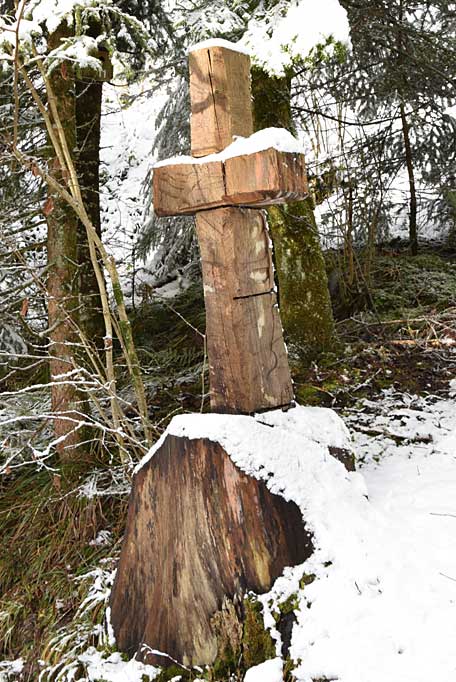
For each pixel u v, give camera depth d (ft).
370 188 21.06
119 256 28.76
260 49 13.26
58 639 9.41
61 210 12.57
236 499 7.68
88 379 12.62
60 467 12.31
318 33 12.82
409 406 13.01
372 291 18.66
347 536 7.95
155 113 39.47
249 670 7.24
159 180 8.50
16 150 10.03
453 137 22.89
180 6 19.29
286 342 15.43
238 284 8.23
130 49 19.69
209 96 8.21
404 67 20.56
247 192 7.74
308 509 8.00
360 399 13.55
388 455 11.27
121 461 11.51
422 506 8.96
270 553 7.65
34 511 11.99
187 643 7.80
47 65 12.17
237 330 8.25
